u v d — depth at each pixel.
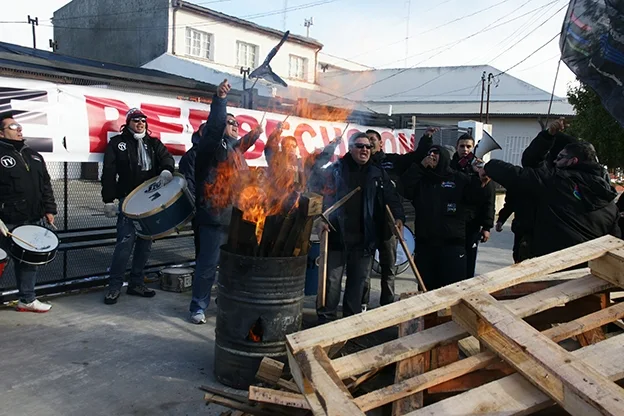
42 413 3.06
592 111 12.16
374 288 6.40
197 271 4.70
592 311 3.07
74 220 5.79
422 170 4.44
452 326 2.61
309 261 5.66
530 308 2.55
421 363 2.52
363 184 4.54
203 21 21.91
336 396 1.87
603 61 4.00
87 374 3.59
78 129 4.96
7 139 4.48
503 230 11.67
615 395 1.76
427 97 31.80
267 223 3.36
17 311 4.73
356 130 7.98
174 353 4.04
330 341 2.26
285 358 3.45
